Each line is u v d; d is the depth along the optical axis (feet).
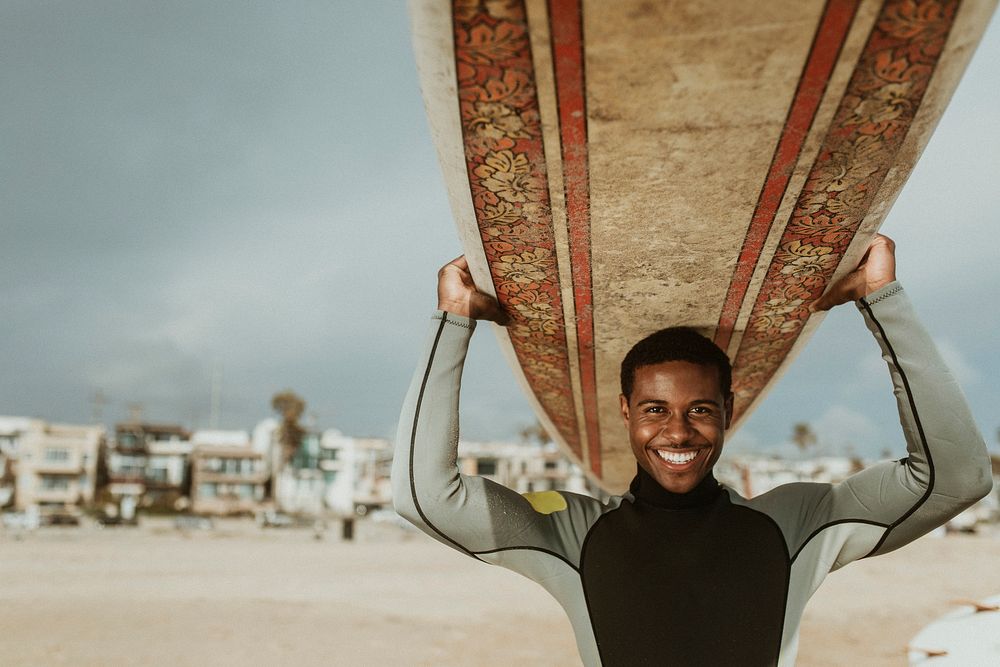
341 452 255.09
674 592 6.08
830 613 41.63
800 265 6.95
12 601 42.47
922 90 5.08
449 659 29.84
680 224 6.37
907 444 6.04
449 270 7.22
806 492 6.60
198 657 29.37
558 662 29.63
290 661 29.01
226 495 241.76
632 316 7.94
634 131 5.37
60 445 229.04
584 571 6.40
